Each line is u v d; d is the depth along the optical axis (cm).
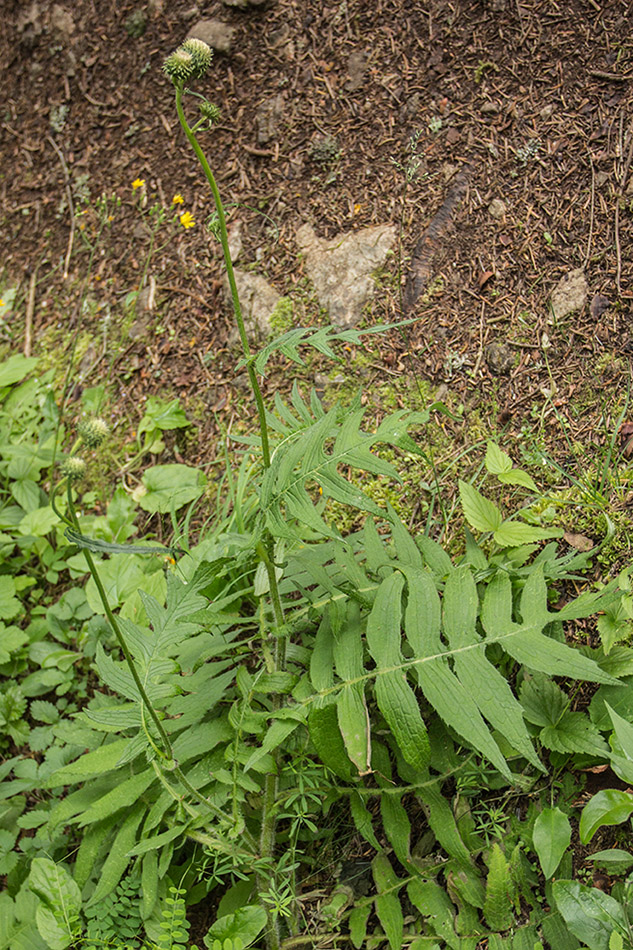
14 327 360
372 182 295
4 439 326
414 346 269
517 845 180
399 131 294
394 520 193
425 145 288
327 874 196
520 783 185
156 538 278
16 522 302
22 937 198
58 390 333
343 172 301
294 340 162
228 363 301
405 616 177
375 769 188
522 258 262
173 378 310
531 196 266
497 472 219
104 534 280
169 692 173
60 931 182
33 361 337
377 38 305
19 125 394
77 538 151
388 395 266
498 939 171
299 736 189
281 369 288
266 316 296
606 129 259
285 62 322
